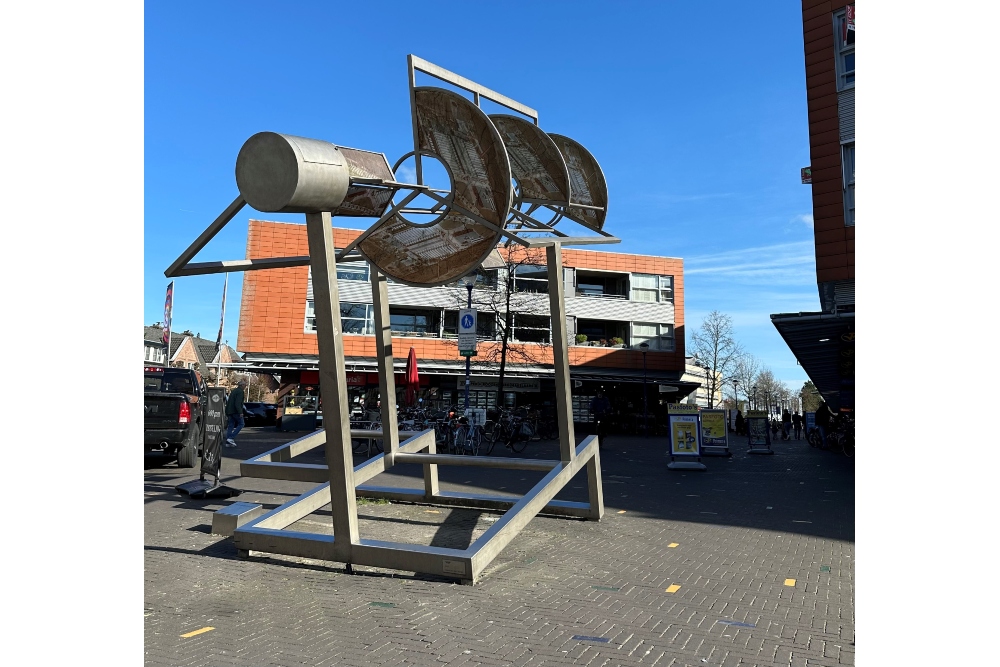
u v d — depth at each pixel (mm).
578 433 37344
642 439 32344
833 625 4125
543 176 7918
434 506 8398
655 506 9195
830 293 17562
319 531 6797
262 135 4895
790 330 17609
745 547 6473
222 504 8258
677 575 5324
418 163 6551
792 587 5012
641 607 4445
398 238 7305
